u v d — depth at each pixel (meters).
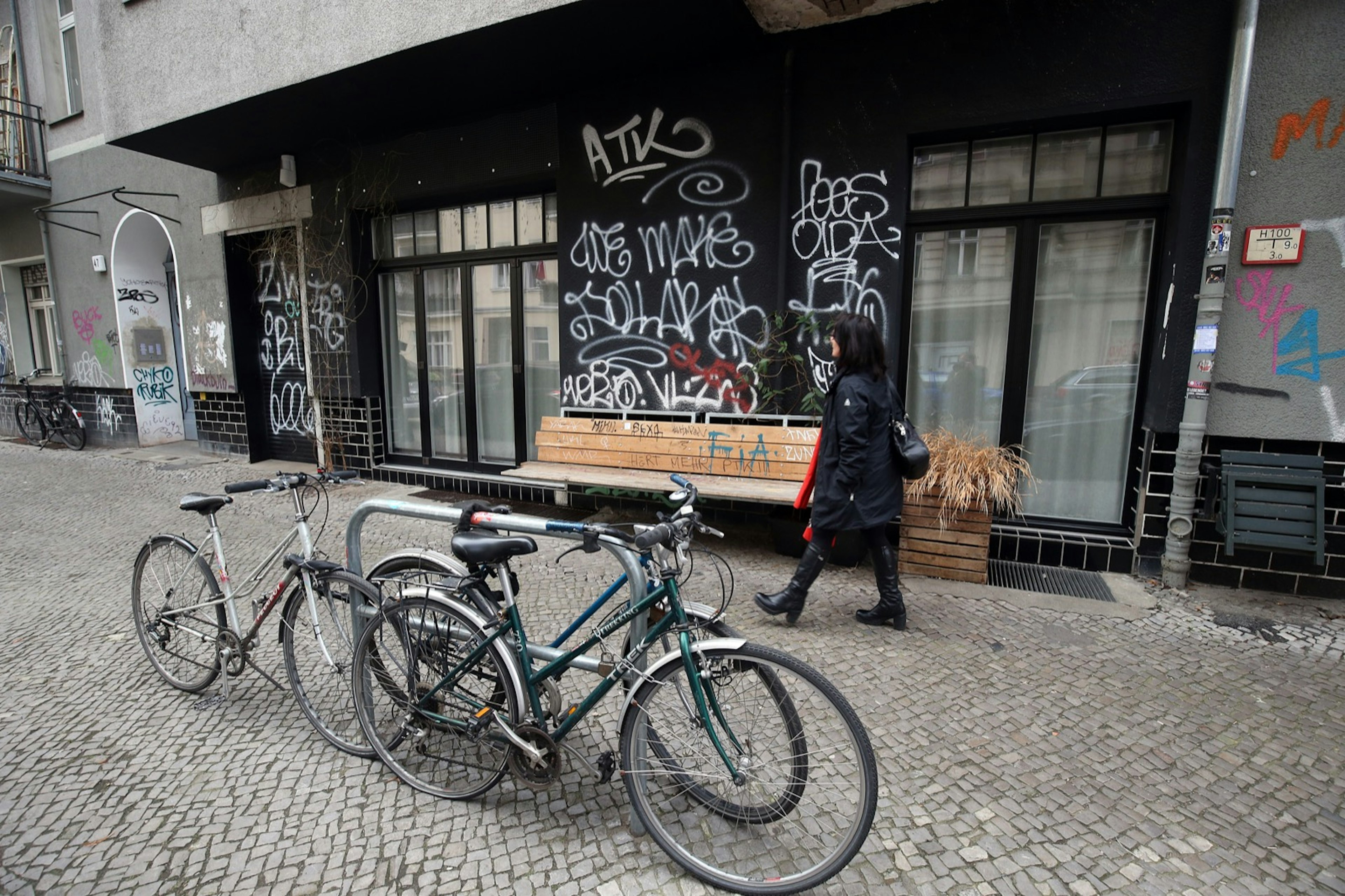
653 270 5.44
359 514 2.65
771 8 4.36
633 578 2.22
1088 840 2.15
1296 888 1.97
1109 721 2.79
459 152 6.25
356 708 2.53
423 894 1.94
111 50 6.54
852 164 4.68
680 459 5.09
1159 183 4.29
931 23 4.37
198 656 3.11
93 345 10.09
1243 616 3.77
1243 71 3.65
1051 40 4.14
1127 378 4.55
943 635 3.55
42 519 6.07
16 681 3.22
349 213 7.05
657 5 4.18
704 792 2.21
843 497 3.39
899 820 2.23
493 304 6.71
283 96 5.70
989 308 4.77
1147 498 4.29
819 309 4.91
